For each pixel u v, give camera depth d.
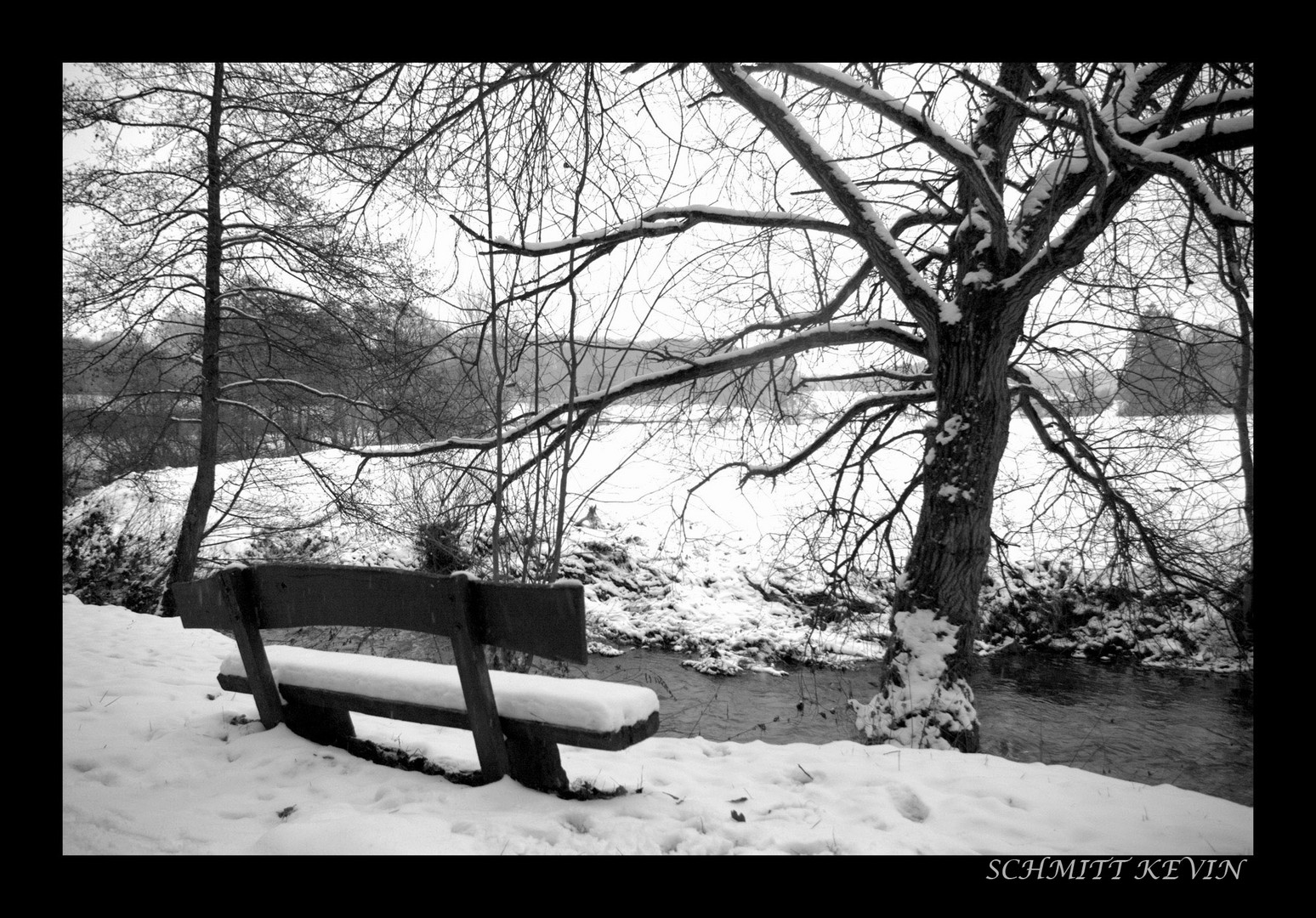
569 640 3.10
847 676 13.73
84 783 3.60
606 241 7.79
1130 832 3.40
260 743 4.05
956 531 7.44
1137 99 7.75
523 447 9.52
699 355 9.98
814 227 8.23
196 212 13.66
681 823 3.26
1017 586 14.45
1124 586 9.73
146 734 4.34
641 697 3.38
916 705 6.99
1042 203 7.67
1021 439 14.10
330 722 4.08
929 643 7.29
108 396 15.43
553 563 6.20
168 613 14.19
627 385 8.70
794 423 10.68
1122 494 9.34
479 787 3.45
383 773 3.70
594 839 3.03
